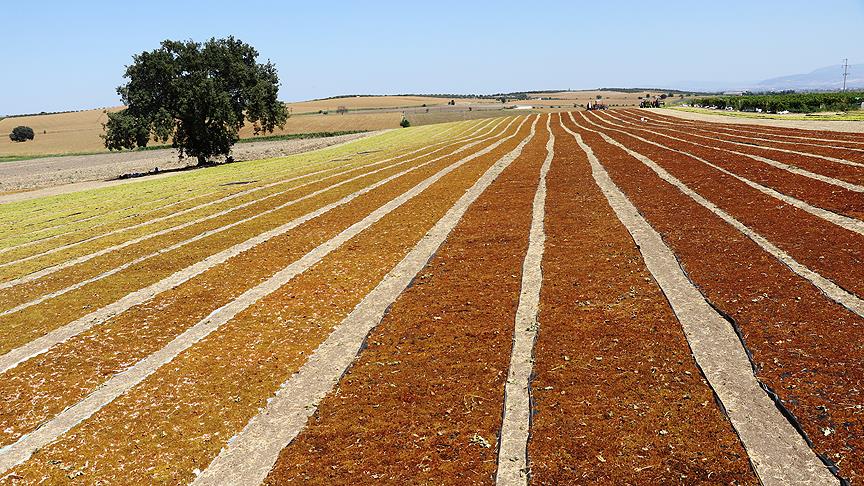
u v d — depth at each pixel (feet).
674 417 23.72
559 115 317.01
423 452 23.39
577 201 65.77
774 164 78.38
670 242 46.29
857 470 19.83
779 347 27.94
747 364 26.99
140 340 37.63
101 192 130.62
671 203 60.29
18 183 181.27
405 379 29.17
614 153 107.45
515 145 146.00
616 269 41.22
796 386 24.66
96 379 32.78
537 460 22.08
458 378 28.73
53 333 40.47
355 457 23.52
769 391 24.57
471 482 21.43
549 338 31.60
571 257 45.06
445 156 134.31
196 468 24.07
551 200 67.87
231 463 24.17
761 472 20.36
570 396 25.98
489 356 30.55
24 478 24.38
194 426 27.04
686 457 21.43
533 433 23.67
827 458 20.54
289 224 70.28
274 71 193.26
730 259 40.88
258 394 29.32
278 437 25.67
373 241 57.26
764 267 38.52
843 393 23.79
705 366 27.22
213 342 35.88
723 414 23.58
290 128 387.55
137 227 78.59
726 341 29.35
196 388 30.42
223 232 69.10
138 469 24.32
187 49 172.45
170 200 103.35
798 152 88.53
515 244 50.39
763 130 135.74
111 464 24.81
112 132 166.20
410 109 536.83
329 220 70.28
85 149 349.20
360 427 25.48
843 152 84.43
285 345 34.73
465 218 62.90
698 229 49.29
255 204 88.79
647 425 23.41
